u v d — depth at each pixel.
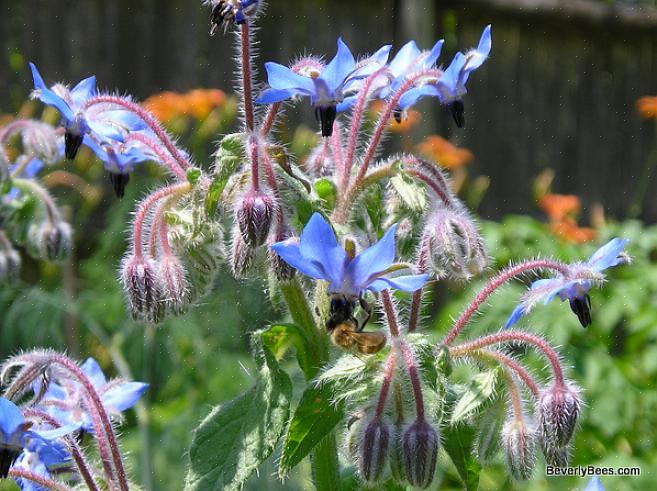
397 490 0.38
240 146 0.36
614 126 1.01
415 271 0.35
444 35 0.95
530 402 0.39
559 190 0.99
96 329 0.72
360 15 0.92
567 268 0.37
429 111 0.89
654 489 0.62
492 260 0.38
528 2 0.96
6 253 0.53
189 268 0.38
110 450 0.37
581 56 1.00
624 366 0.69
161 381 0.73
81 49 0.93
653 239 0.75
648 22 0.99
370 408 0.35
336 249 0.32
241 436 0.35
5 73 0.92
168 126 0.80
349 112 0.57
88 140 0.39
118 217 0.78
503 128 0.97
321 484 0.38
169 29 0.93
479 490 0.62
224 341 0.73
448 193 0.38
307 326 0.37
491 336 0.37
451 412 0.37
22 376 0.36
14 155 0.76
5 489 0.40
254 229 0.35
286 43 0.92
